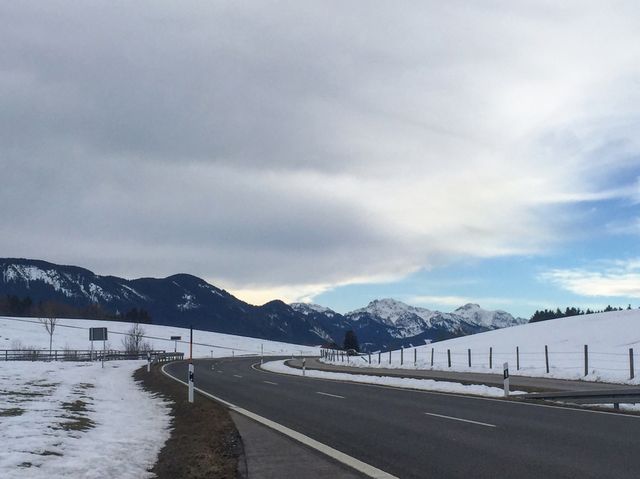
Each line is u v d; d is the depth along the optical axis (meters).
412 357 53.53
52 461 9.54
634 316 55.91
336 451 10.82
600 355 39.31
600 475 8.48
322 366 52.22
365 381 29.86
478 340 62.56
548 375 28.19
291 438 12.33
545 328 60.06
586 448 10.48
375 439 12.03
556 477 8.42
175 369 46.12
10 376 26.94
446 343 67.75
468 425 13.58
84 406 17.72
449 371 34.72
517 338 56.84
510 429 12.83
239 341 153.88
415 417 15.21
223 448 11.30
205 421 15.02
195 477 8.98
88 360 61.25
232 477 8.88
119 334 124.88
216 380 32.31
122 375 38.28
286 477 8.84
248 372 42.47
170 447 11.83
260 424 14.46
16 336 105.81
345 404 18.83
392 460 9.93
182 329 161.50
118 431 13.48
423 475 8.80
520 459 9.69
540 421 13.98
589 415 14.95
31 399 18.19
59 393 20.75
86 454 10.34
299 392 23.75
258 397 21.78
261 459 10.20
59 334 115.00
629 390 16.22
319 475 8.95
